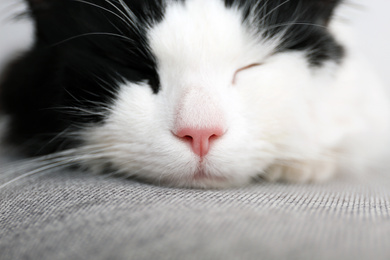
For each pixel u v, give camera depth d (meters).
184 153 0.22
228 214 0.17
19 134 0.27
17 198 0.20
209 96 0.22
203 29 0.22
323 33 0.25
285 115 0.23
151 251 0.16
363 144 0.26
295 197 0.20
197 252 0.15
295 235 0.16
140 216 0.17
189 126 0.22
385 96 0.30
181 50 0.22
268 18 0.23
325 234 0.16
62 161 0.24
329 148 0.25
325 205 0.19
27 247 0.17
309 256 0.15
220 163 0.22
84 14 0.24
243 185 0.23
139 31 0.23
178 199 0.19
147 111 0.23
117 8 0.23
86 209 0.18
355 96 0.26
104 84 0.23
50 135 0.25
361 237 0.16
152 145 0.22
